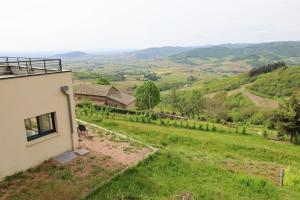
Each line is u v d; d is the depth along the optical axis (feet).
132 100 213.87
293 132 120.16
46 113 43.93
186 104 243.60
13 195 34.73
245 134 124.47
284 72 383.86
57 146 46.55
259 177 59.16
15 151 39.40
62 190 36.63
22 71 51.70
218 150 82.79
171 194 39.75
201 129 120.06
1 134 37.42
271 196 45.75
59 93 45.96
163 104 286.05
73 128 49.16
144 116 123.13
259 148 88.74
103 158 48.60
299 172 67.36
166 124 118.62
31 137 42.57
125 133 81.66
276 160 82.07
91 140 58.03
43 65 48.34
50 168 42.29
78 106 134.41
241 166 69.67
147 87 210.18
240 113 238.68
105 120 96.43
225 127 138.51
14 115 38.81
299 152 99.91
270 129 153.48
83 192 36.78
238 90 374.22
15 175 39.24
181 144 83.66
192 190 42.16
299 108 121.60
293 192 51.93
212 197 40.78
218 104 239.71
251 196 44.34
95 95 195.00
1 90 36.83
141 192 38.83
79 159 46.93
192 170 51.47
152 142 78.64
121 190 38.42
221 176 51.42
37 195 35.06
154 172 46.96
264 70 427.33
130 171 44.78
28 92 40.50
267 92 344.69
